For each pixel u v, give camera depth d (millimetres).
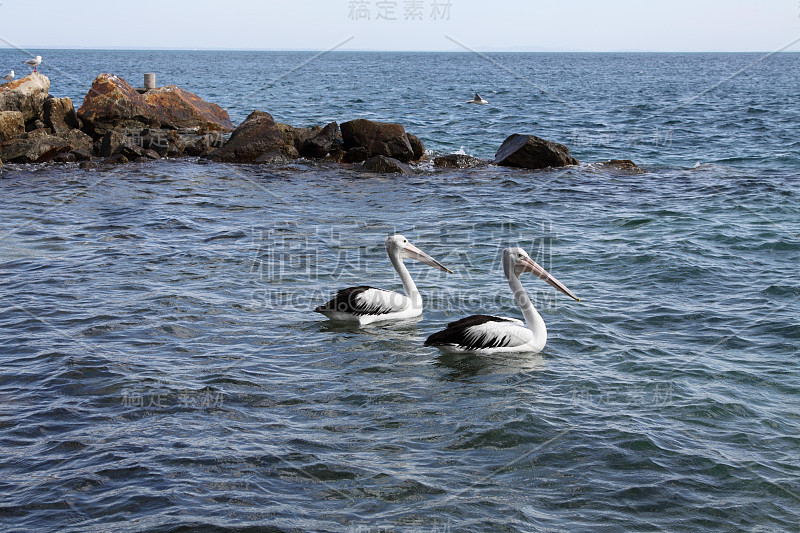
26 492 6766
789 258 14766
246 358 9938
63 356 9781
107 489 6828
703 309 12000
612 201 20344
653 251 15156
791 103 59875
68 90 61375
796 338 10742
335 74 111500
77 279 13133
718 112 50188
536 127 39188
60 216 17875
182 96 31891
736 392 9078
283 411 8453
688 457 7590
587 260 14719
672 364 9922
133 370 9414
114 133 26656
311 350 10289
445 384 9273
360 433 7980
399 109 48375
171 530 6238
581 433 8039
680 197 20828
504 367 9828
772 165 27000
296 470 7203
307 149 27109
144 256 14617
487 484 7059
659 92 75875
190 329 10922
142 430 7914
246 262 14344
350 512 6551
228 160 26219
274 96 58844
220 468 7203
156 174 23688
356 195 20969
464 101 57000
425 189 21922
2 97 25891
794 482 7176
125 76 95938
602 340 10789
